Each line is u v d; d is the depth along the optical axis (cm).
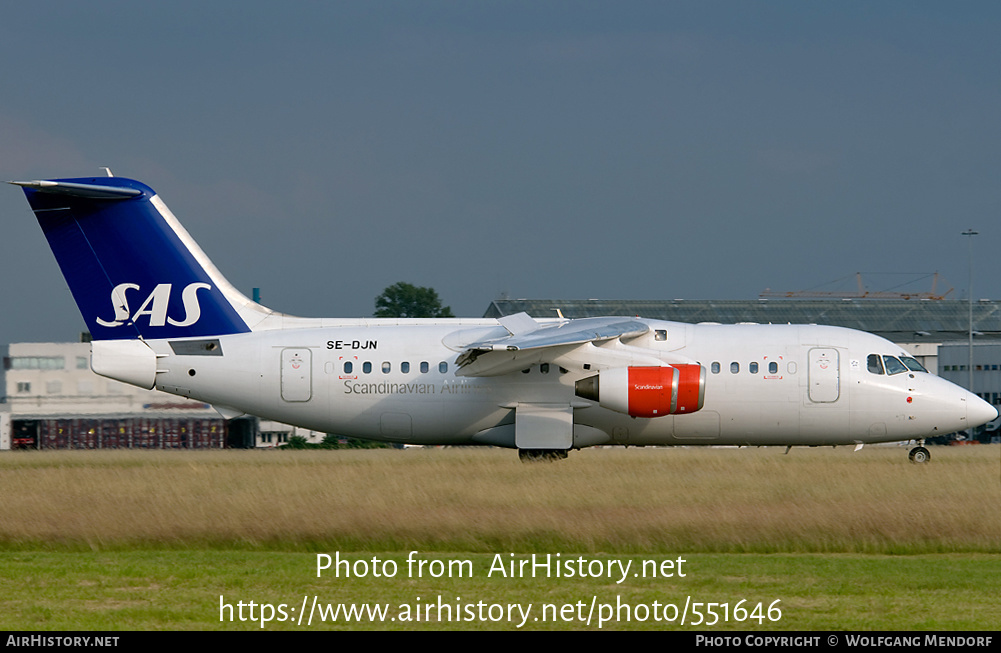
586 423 5562
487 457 6062
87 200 5547
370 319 5753
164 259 5603
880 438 5638
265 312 5738
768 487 4294
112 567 2880
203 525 3300
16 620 2311
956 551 3147
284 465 5628
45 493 4166
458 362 5091
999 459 5841
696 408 5209
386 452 6850
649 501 3841
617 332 5309
